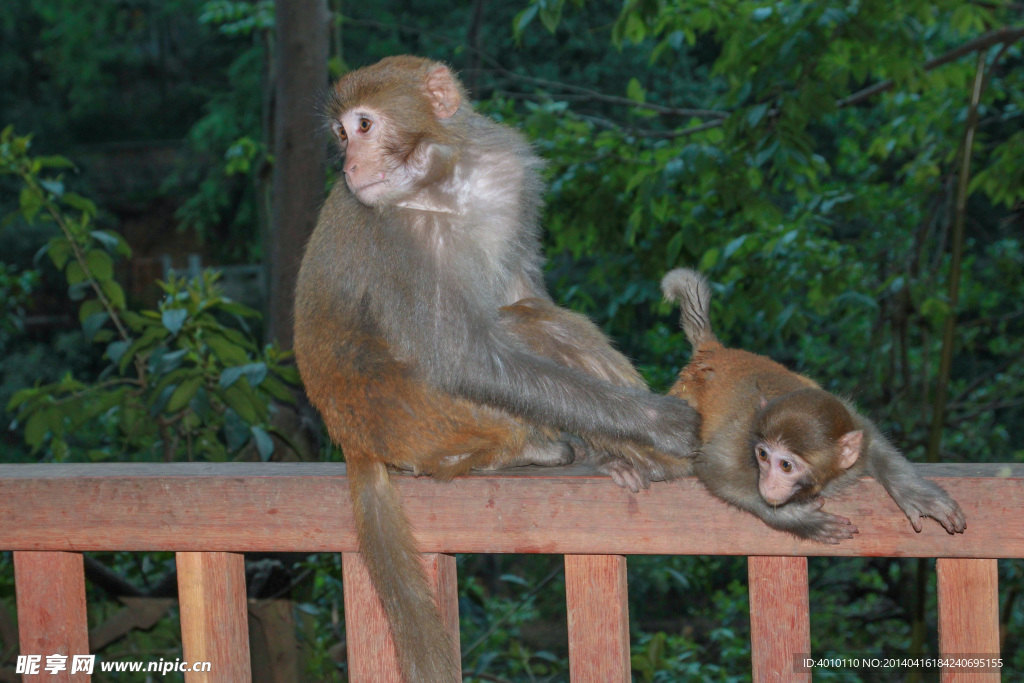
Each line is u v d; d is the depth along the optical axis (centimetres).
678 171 714
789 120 711
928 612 1109
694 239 735
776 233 791
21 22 3506
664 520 285
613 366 381
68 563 328
